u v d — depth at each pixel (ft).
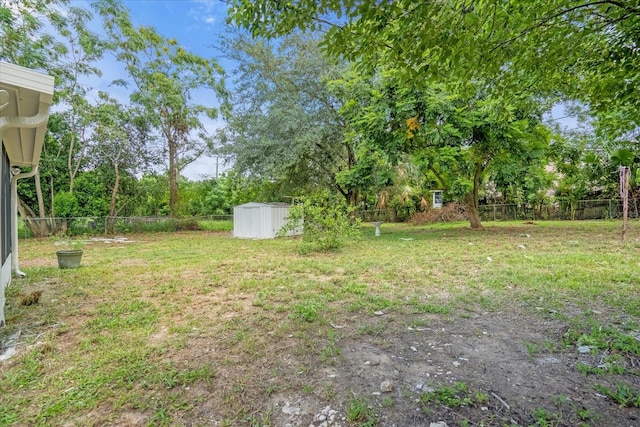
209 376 7.06
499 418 5.49
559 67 10.90
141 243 35.55
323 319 10.43
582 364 7.22
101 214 52.26
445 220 55.57
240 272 18.40
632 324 9.21
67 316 11.07
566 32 9.25
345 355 7.97
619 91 9.62
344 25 8.16
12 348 8.54
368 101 33.19
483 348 8.21
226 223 59.52
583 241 26.32
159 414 5.80
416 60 8.55
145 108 51.19
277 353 8.14
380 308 11.43
